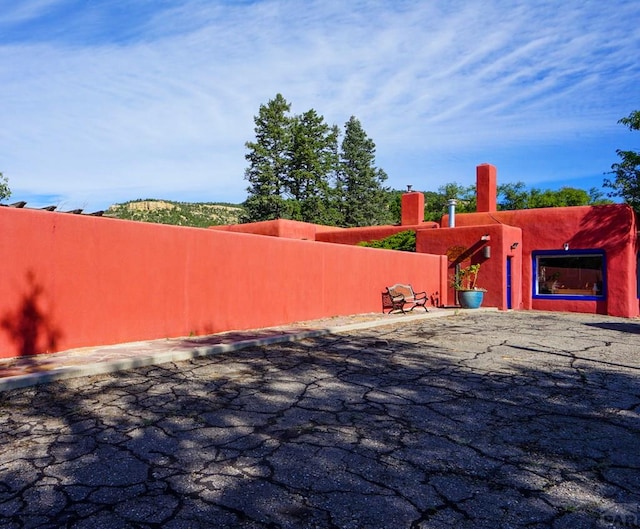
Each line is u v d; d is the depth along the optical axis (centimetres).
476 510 305
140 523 284
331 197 5100
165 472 355
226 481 341
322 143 5028
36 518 289
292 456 387
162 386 591
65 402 519
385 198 5853
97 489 327
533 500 320
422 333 1102
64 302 743
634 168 1789
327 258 1336
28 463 368
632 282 1667
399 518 295
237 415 488
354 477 351
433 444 417
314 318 1280
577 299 1748
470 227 1869
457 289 1762
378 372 689
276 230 2375
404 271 1681
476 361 775
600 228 1709
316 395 565
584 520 295
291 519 291
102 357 693
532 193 4728
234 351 830
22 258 695
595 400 557
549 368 725
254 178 4728
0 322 670
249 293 1076
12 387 550
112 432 435
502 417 493
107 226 804
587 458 390
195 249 954
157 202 11250
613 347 918
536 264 1872
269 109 4747
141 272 855
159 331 884
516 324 1305
